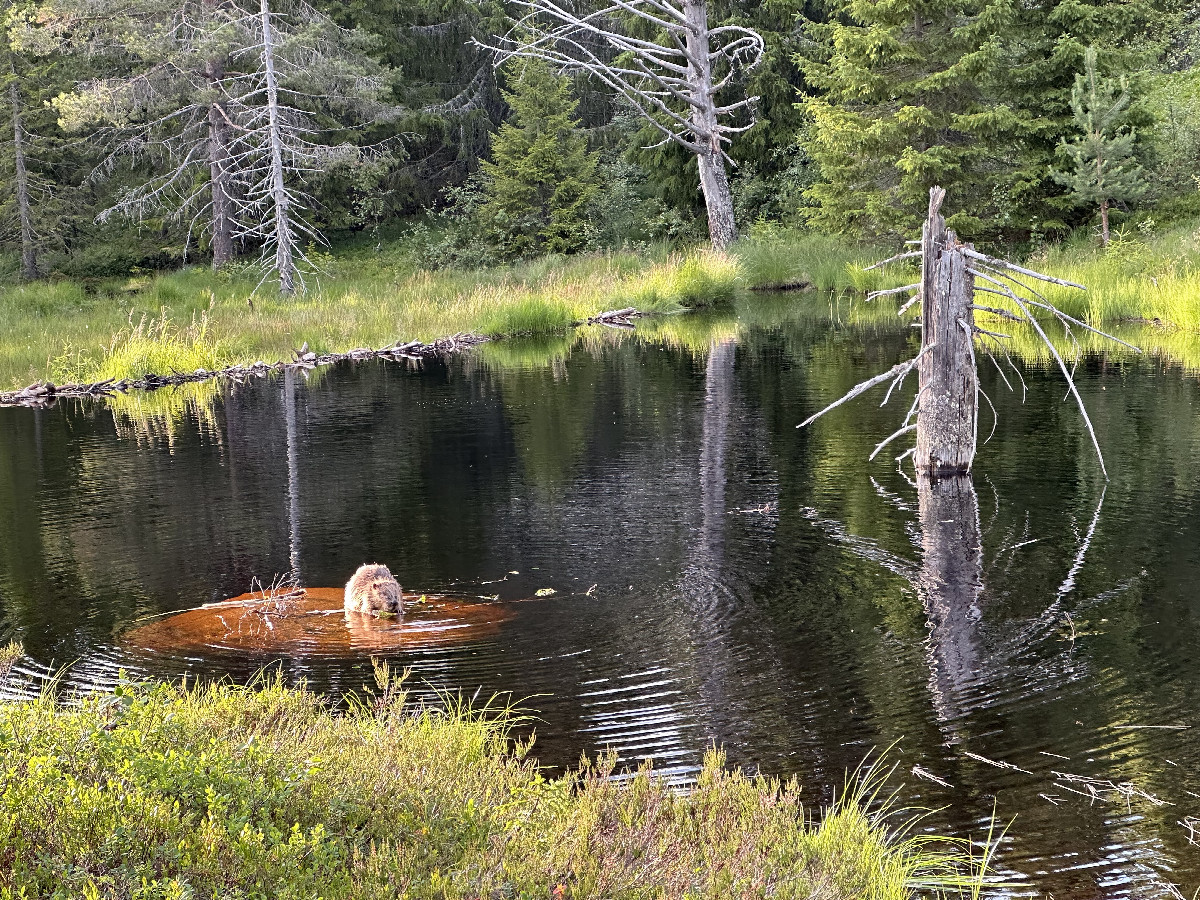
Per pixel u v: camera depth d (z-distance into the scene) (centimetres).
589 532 878
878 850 421
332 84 3366
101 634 684
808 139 3556
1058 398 1347
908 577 753
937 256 998
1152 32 3403
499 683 593
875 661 616
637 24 3944
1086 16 2720
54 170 3947
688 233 3878
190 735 422
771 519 898
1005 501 926
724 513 919
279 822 360
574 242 3819
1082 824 455
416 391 1673
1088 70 2520
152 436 1388
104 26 3319
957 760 507
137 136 3694
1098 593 711
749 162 3931
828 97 3036
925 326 1016
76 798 340
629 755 512
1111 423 1197
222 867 321
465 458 1170
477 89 4412
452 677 601
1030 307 2075
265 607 723
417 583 767
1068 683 584
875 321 2319
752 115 3841
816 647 638
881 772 498
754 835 404
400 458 1184
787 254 3192
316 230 4169
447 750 460
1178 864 425
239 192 3853
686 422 1320
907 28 2886
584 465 1115
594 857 368
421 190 4353
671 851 381
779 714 554
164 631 684
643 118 3997
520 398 1555
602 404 1472
